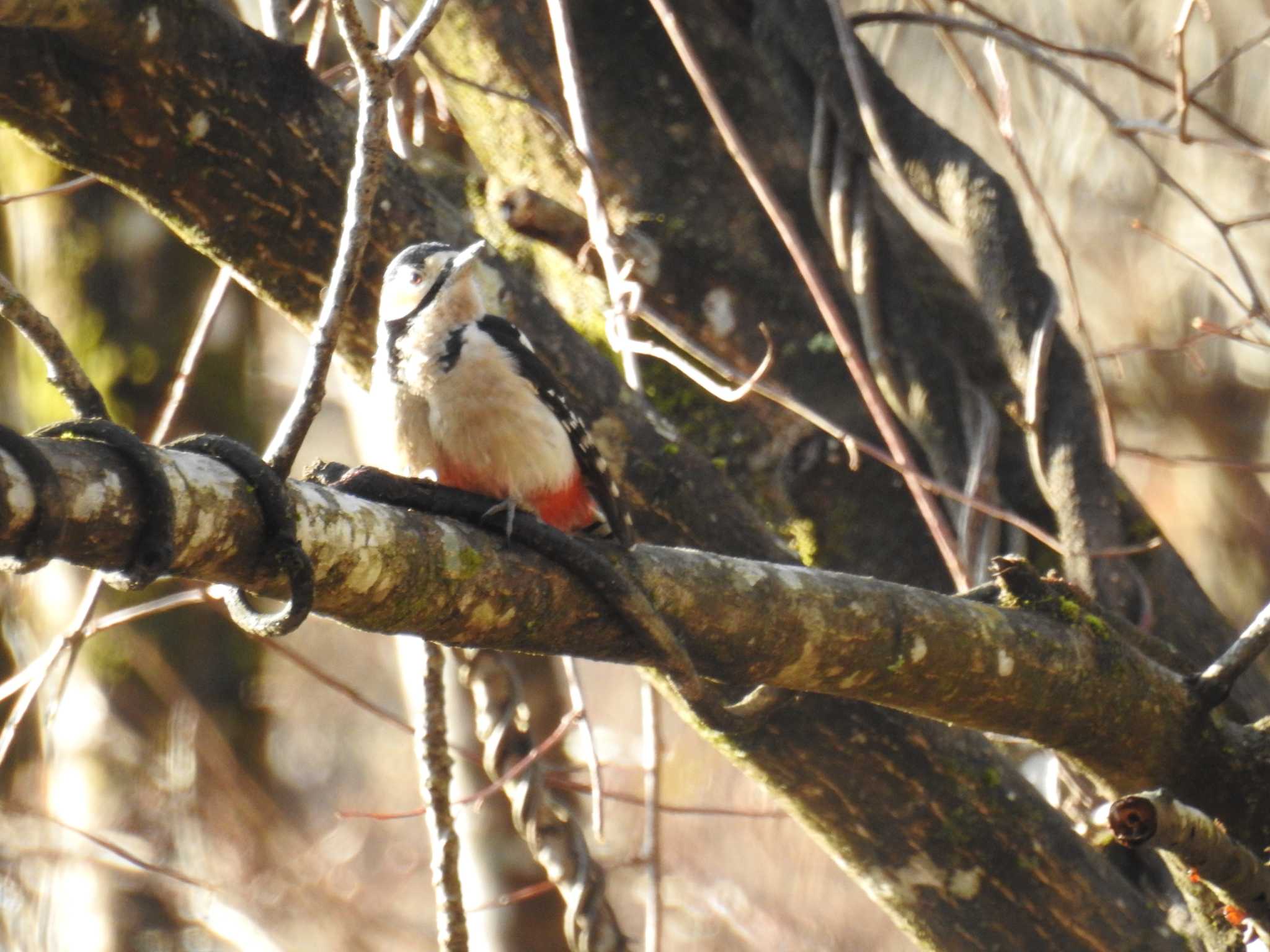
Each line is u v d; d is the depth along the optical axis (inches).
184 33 301.9
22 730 665.0
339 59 512.1
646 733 363.9
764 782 361.1
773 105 452.4
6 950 645.9
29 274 676.1
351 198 229.1
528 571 237.8
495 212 396.8
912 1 515.2
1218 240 658.2
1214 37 601.9
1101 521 385.7
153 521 187.3
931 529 355.9
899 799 357.1
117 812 647.8
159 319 681.6
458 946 329.1
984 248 398.3
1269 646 342.6
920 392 416.8
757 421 438.0
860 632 277.4
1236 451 705.6
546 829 392.8
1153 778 313.3
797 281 441.4
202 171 317.7
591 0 447.5
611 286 328.8
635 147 439.2
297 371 911.7
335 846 856.3
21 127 305.6
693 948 788.6
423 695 335.9
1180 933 375.9
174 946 638.5
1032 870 361.1
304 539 211.6
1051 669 295.6
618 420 359.9
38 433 191.0
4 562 180.1
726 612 265.0
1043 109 668.1
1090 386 396.8
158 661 669.3
